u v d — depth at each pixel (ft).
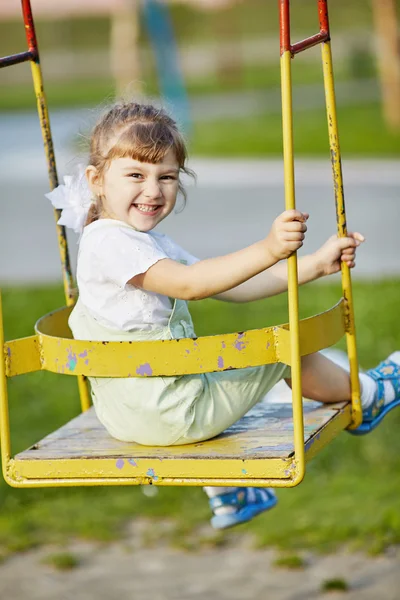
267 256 11.75
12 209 56.85
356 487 26.35
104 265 12.78
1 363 12.60
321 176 60.80
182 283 12.30
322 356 14.01
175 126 13.32
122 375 12.34
